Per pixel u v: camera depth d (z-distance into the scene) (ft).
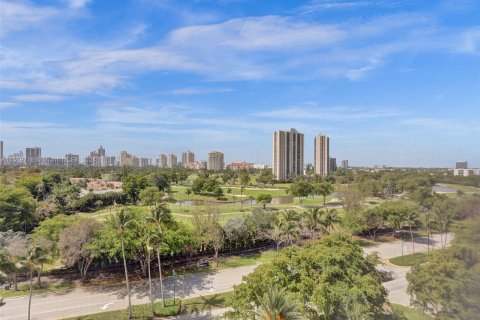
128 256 170.71
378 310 103.35
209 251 231.50
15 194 271.90
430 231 266.98
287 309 83.20
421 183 346.33
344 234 134.21
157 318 136.67
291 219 243.81
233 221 240.73
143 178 477.77
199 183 507.30
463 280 37.32
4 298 155.43
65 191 400.67
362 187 409.90
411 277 117.19
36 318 136.05
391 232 294.66
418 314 128.98
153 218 164.14
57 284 172.55
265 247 248.93
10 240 177.58
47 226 183.01
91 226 178.60
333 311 100.01
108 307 146.61
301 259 113.70
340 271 107.96
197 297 157.38
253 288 107.24
